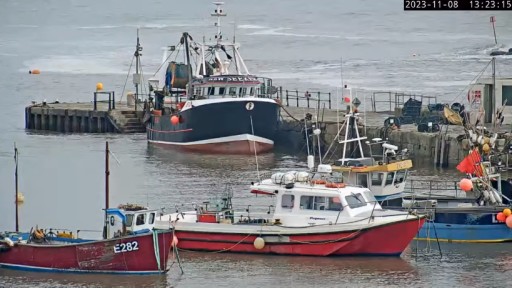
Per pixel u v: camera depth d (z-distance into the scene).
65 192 140.38
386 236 104.50
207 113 176.25
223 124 176.25
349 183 115.94
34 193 139.88
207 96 179.25
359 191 107.00
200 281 98.69
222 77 179.00
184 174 154.50
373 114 189.00
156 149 183.25
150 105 193.25
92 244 99.50
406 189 129.50
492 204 113.38
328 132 171.12
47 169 159.75
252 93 180.00
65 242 103.19
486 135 143.12
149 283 98.12
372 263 104.06
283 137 179.50
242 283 98.19
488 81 165.75
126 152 179.12
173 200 132.50
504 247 110.06
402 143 162.62
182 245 108.19
